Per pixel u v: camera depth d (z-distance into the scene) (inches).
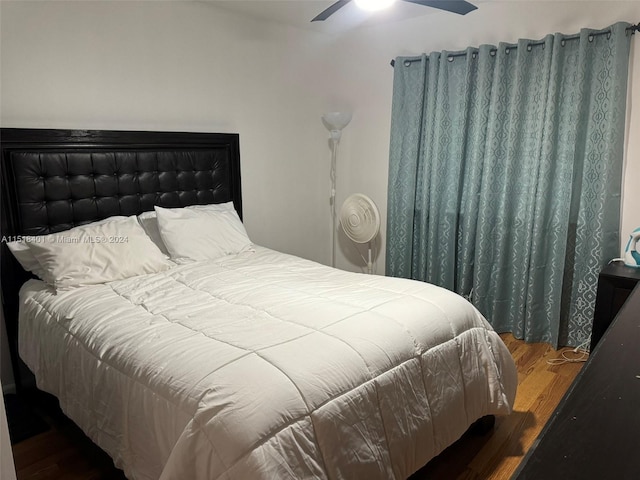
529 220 121.0
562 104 114.1
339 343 62.5
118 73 111.8
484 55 122.4
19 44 96.0
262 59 142.7
